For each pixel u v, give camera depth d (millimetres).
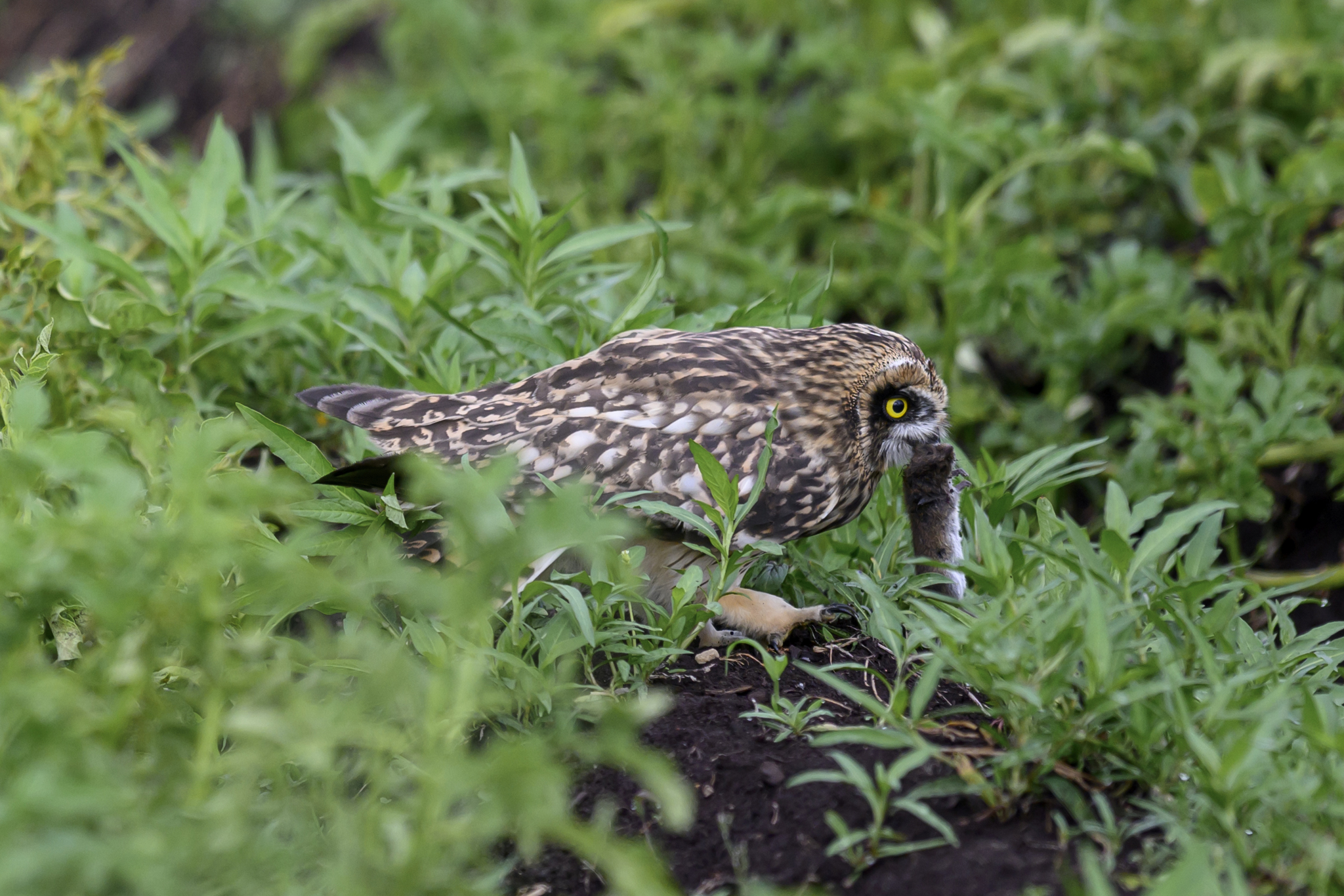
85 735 5246
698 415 7992
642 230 9984
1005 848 5949
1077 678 6145
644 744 6793
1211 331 12383
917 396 8570
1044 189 14164
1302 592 10484
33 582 5227
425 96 17562
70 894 4605
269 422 7625
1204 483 10836
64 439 5637
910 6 16969
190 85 20328
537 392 8164
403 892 4910
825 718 7039
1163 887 4836
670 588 8250
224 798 5035
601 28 17344
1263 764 5859
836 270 14000
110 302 9484
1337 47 14266
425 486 5469
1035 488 8289
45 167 11500
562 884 6105
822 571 8531
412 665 5824
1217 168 12500
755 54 15766
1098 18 14977
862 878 5957
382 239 11406
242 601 5926
